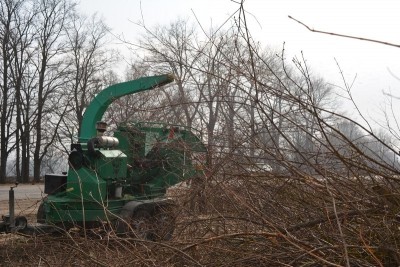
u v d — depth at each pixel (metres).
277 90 4.89
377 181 4.46
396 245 4.01
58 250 6.41
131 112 9.88
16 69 41.81
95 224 9.00
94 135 10.21
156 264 4.84
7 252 7.04
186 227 5.44
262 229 4.77
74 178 9.16
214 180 5.36
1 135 42.19
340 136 4.76
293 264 4.27
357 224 4.38
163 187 9.61
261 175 4.94
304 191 4.74
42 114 41.84
